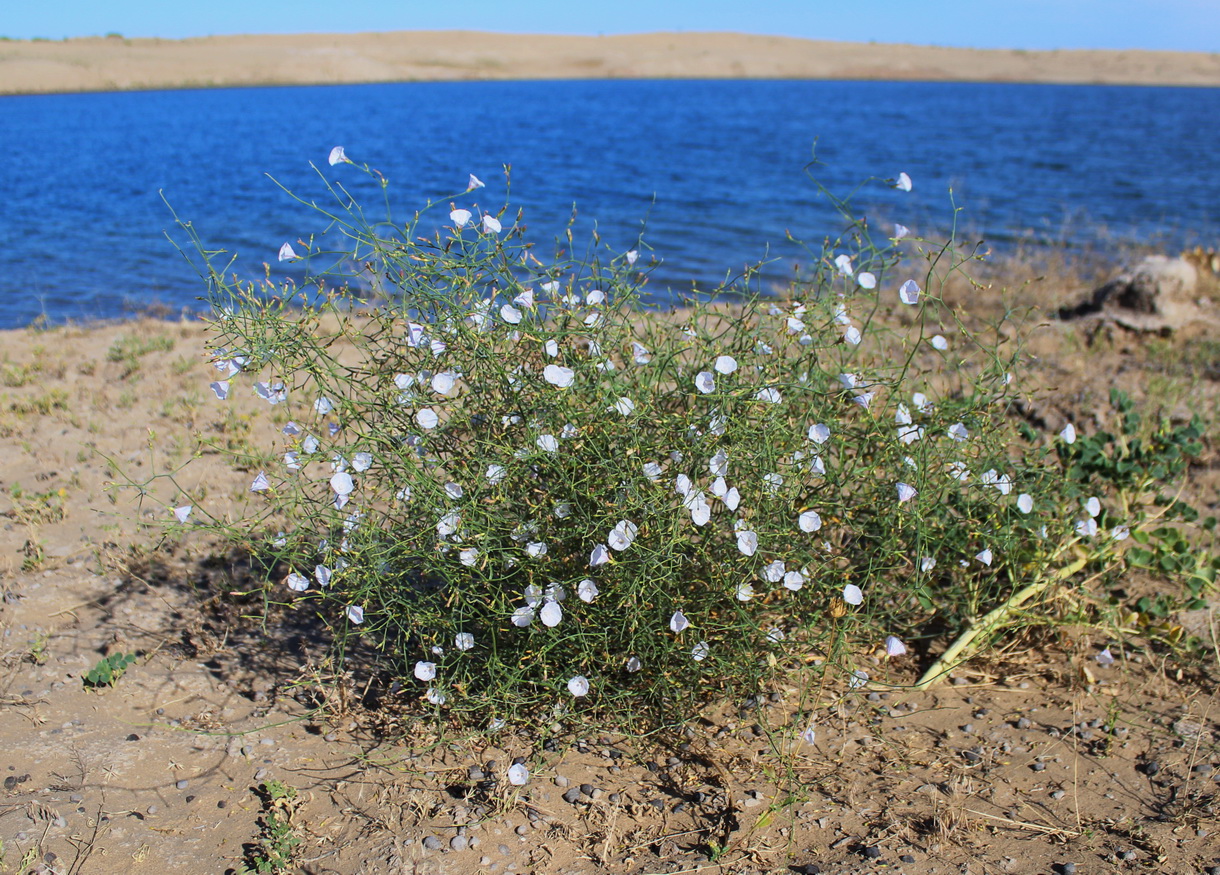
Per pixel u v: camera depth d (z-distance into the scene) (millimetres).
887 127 34781
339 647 3307
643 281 3555
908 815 2539
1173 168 22922
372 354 2914
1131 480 3664
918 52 120688
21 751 2770
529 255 3521
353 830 2490
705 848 2430
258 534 3840
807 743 2842
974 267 9719
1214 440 5078
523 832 2479
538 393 2727
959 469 3141
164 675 3191
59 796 2594
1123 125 38031
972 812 2545
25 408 5637
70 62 72438
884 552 2895
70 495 4500
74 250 12539
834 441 2982
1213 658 3260
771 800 2607
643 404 2742
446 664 2912
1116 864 2344
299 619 3564
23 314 9125
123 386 6152
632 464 2609
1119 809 2555
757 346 2984
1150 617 3410
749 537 2555
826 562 2955
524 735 2873
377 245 2787
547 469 2730
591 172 20312
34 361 6703
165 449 5047
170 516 4156
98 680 3107
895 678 3209
